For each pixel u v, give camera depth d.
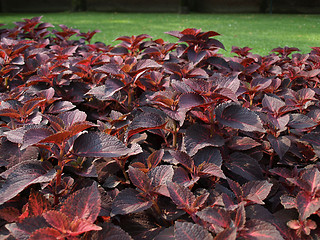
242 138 2.08
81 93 2.70
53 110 2.32
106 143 1.62
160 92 2.27
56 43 4.66
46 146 1.60
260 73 3.19
